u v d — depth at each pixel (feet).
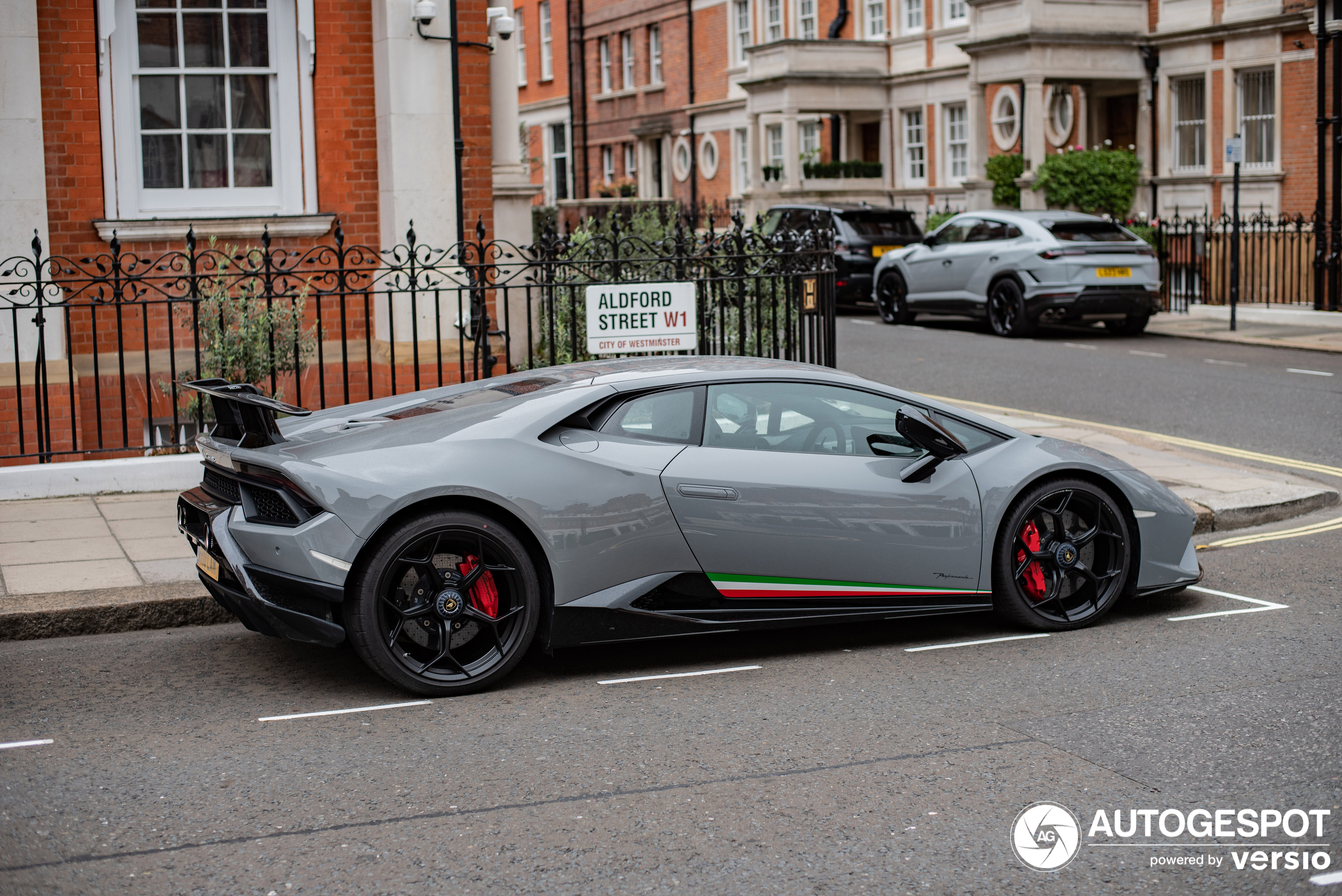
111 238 32.22
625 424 17.93
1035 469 19.43
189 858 12.40
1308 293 68.03
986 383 46.47
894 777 14.29
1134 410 40.57
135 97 33.17
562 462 17.34
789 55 103.60
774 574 18.22
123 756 15.05
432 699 17.04
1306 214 77.41
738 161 122.93
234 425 18.30
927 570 18.90
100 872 12.12
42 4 31.50
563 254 31.35
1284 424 37.78
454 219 34.04
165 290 29.12
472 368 34.91
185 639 19.86
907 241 74.23
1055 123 91.61
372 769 14.64
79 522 25.23
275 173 34.40
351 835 12.92
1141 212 87.20
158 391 32.50
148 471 28.02
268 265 27.86
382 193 34.50
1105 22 84.89
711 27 124.88
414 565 16.80
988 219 62.95
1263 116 80.28
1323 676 17.57
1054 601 19.88
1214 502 27.27
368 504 16.44
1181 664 18.21
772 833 12.89
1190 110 85.15
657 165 137.39
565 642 17.52
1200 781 14.11
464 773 14.49
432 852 12.53
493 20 44.73
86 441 31.83
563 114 149.79
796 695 17.17
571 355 34.50
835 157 112.47
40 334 27.04
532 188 45.68
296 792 13.98
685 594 17.97
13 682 17.75
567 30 146.51
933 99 101.71
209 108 33.78
